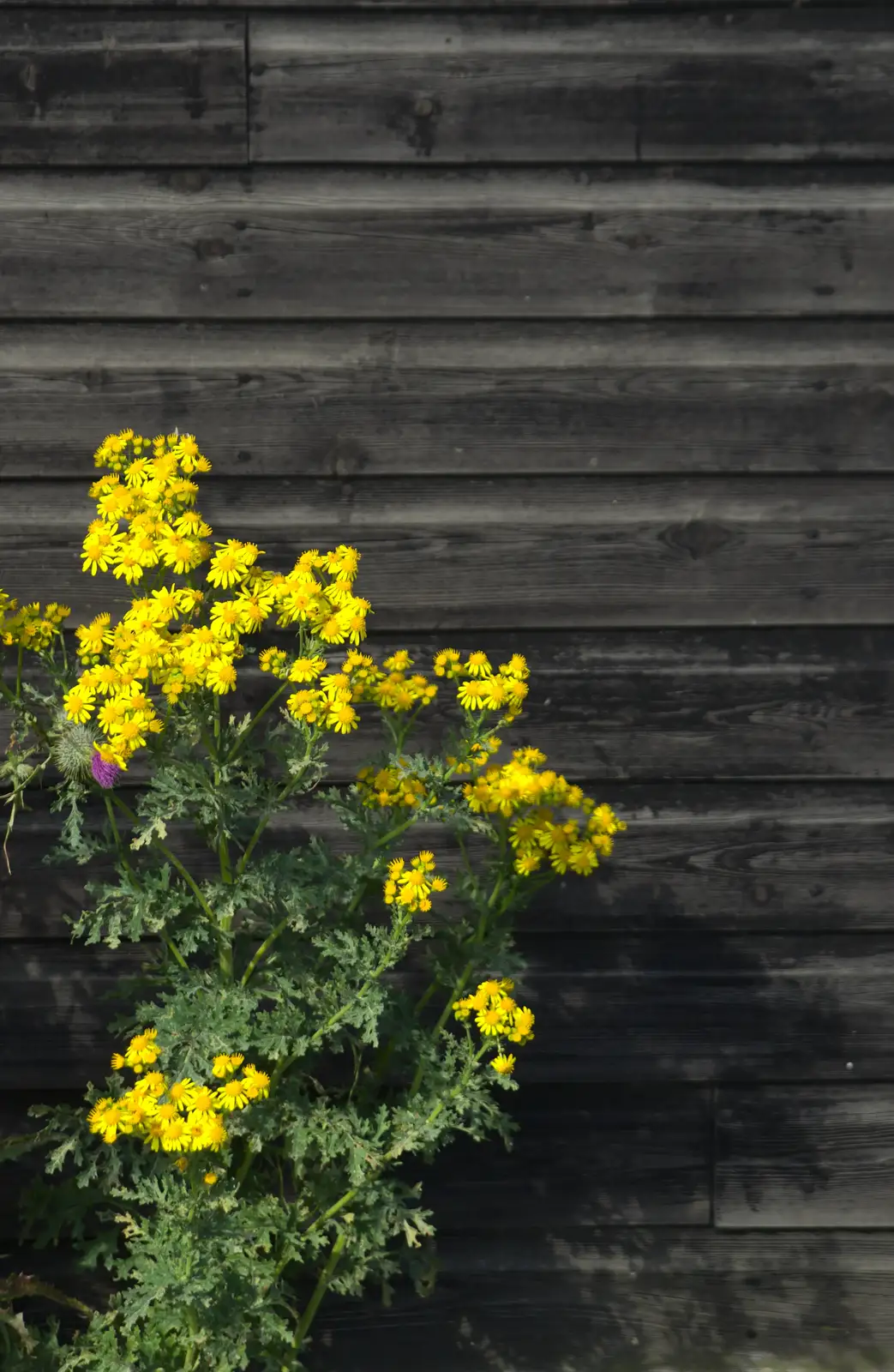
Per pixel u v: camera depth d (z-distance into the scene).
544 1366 2.62
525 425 2.52
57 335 2.48
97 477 2.50
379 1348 2.61
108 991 2.49
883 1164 2.63
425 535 2.54
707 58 2.46
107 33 2.43
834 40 2.47
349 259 2.48
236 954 2.37
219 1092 1.92
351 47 2.44
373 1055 2.52
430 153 2.46
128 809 2.37
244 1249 2.13
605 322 2.51
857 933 2.61
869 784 2.60
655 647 2.57
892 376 2.53
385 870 2.23
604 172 2.48
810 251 2.50
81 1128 2.34
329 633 1.98
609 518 2.54
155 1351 2.21
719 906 2.59
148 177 2.46
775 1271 2.64
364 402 2.51
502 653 2.56
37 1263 2.57
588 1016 2.60
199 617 2.36
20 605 2.50
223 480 2.51
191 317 2.48
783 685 2.57
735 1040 2.61
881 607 2.56
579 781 2.57
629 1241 2.63
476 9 2.44
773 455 2.54
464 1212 2.62
